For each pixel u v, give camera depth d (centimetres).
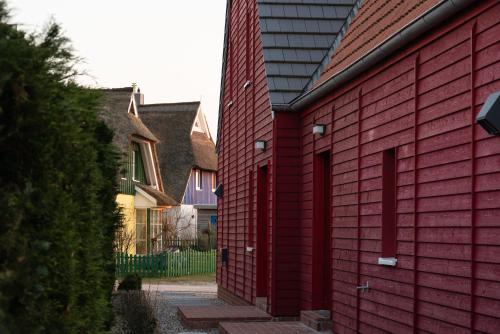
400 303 893
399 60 904
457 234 746
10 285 390
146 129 3562
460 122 745
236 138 1900
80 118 513
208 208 4625
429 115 820
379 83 977
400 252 894
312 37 1454
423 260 827
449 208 765
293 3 1495
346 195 1115
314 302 1288
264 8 1482
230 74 2045
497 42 676
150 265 3069
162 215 3959
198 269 3356
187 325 1388
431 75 817
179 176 4388
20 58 400
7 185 405
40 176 430
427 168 822
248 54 1748
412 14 905
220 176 2192
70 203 479
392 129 929
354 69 1001
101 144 806
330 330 1188
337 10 1497
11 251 393
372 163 1004
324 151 1244
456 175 750
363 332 1030
